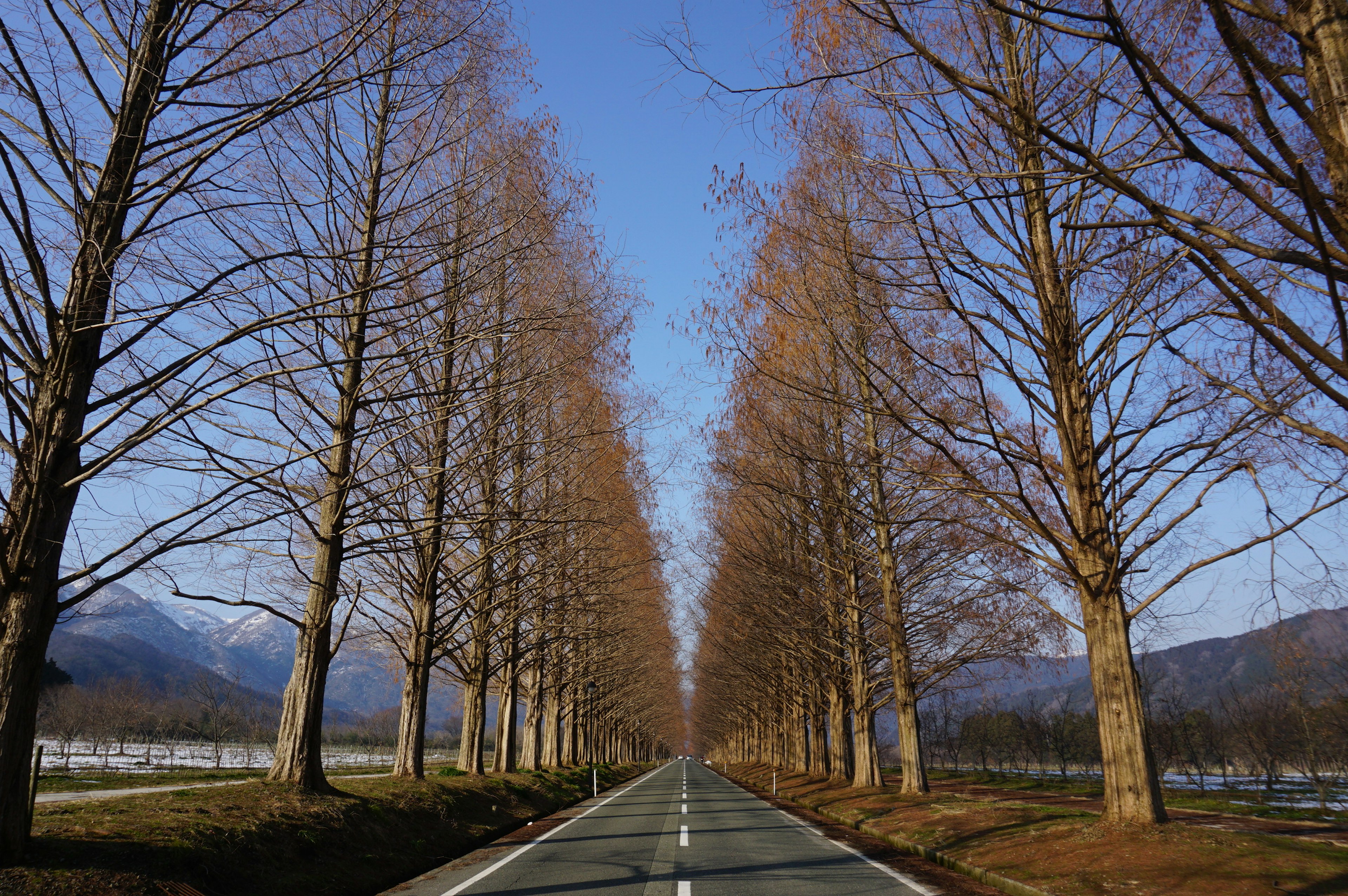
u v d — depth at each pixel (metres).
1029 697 39.84
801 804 23.19
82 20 7.34
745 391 13.56
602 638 32.84
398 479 14.27
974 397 11.46
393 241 10.47
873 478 13.52
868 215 9.88
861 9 5.37
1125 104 7.34
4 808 5.86
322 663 11.30
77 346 6.76
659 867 9.91
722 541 27.12
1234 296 5.00
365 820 10.28
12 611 6.18
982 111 5.29
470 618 17.44
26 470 6.21
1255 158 4.72
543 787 23.30
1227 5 4.84
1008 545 12.54
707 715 98.50
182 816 7.79
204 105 7.31
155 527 6.89
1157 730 28.00
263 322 7.24
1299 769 32.34
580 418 16.67
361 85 8.86
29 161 6.67
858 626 22.16
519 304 13.69
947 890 8.41
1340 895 6.39
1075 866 8.33
